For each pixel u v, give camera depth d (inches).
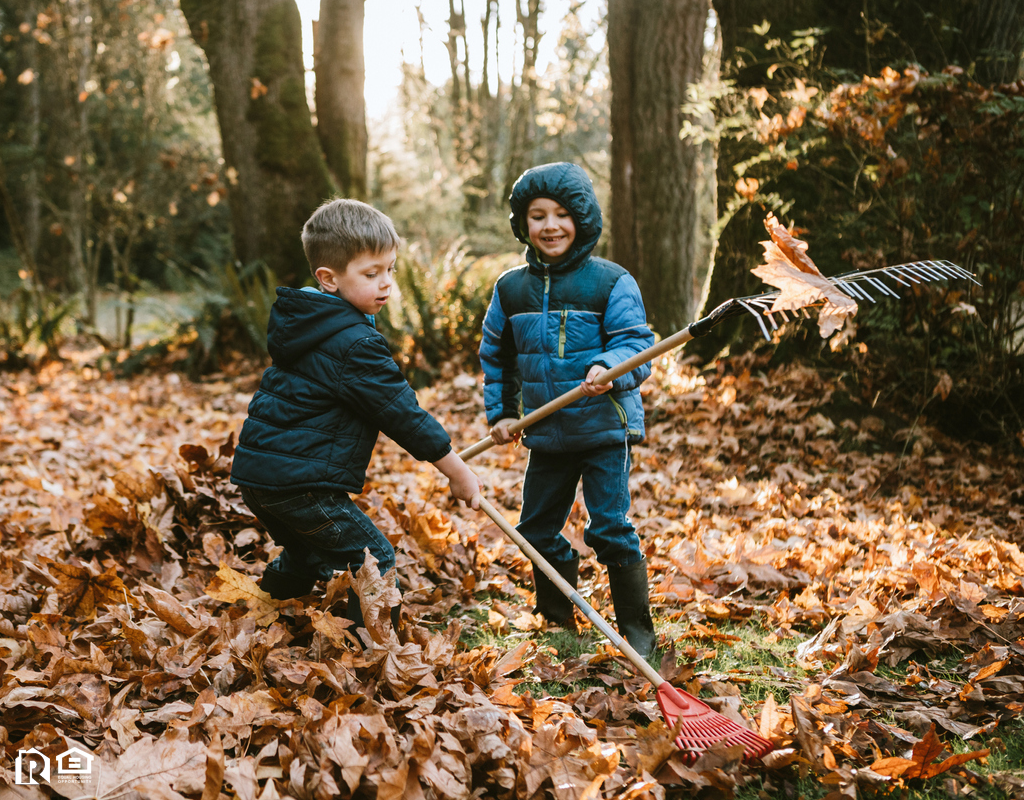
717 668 106.3
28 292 444.1
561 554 118.4
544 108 748.0
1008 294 202.2
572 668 104.1
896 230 209.9
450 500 170.6
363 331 93.7
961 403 212.5
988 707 93.0
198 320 392.2
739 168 229.9
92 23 509.7
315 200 403.2
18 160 721.0
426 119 949.2
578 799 73.5
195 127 717.3
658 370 244.7
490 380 119.9
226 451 147.7
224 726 82.1
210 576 123.1
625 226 377.7
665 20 346.0
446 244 429.4
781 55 235.9
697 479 189.3
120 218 531.8
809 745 82.4
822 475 188.1
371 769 74.7
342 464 93.8
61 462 221.9
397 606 96.9
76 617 112.3
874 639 106.1
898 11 225.9
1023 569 127.5
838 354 223.6
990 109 187.3
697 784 78.4
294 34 400.8
